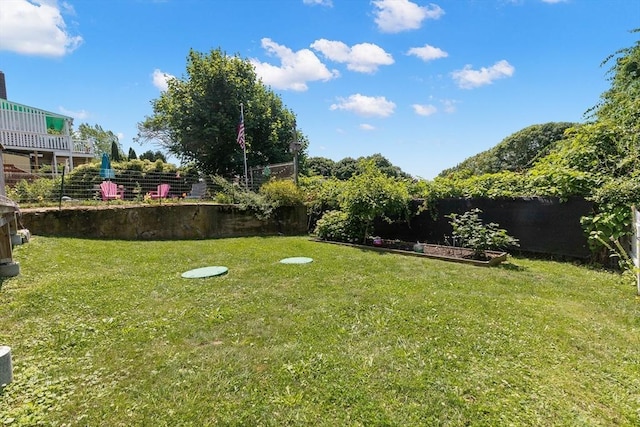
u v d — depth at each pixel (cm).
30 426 175
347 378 215
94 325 300
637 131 573
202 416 182
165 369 229
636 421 177
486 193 714
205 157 1655
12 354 249
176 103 1588
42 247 564
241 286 421
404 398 196
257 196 1055
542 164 701
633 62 814
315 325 299
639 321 309
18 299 351
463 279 458
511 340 267
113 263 534
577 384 210
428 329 288
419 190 843
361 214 784
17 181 888
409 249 719
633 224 470
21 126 1515
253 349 256
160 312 332
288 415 182
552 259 617
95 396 200
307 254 655
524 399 195
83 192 923
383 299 367
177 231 892
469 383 210
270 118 1753
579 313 329
